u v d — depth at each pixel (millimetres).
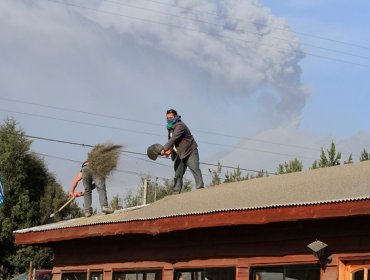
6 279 40281
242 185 13297
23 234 15078
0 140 41875
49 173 44031
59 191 42750
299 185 11375
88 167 16234
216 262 11703
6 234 40438
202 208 11633
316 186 10852
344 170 11812
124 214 13906
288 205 9797
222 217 10766
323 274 9984
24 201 41406
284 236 10656
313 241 10211
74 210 42750
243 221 10422
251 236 11172
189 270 12266
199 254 12047
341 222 9828
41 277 25812
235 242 11438
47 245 15844
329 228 10000
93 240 14430
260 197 11195
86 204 16281
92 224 13336
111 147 16266
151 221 12023
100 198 15844
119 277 13797
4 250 40531
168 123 15344
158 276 12859
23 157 42094
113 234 12859
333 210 9266
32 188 42969
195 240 12172
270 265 10797
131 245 13578
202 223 11086
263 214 10141
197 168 15203
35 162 43438
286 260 10555
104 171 15898
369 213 8875
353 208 9047
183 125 15211
